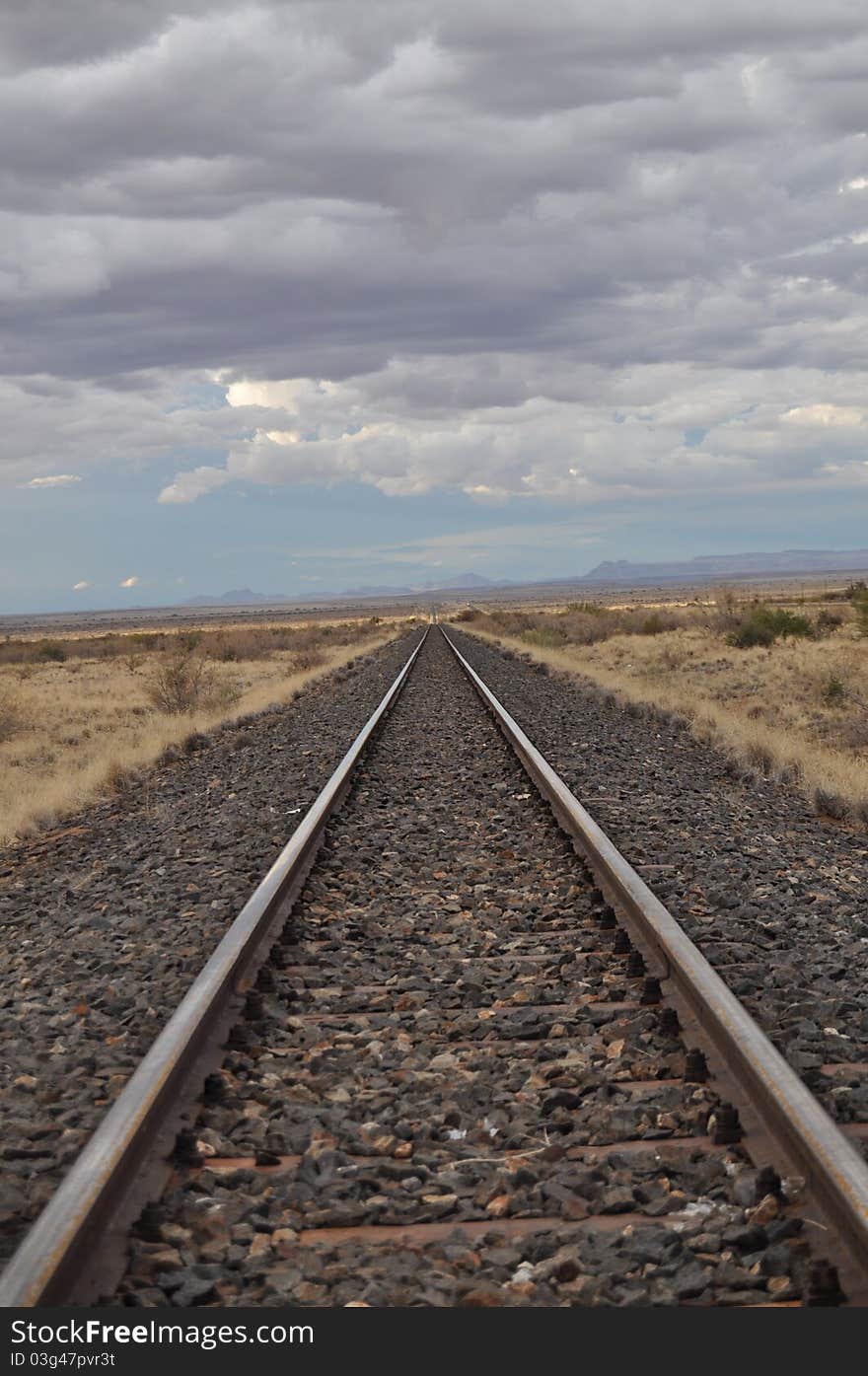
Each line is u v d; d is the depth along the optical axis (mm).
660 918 7043
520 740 16578
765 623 48781
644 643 53250
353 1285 3797
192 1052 5418
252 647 65438
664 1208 4230
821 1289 3572
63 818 16797
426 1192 4465
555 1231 4137
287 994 6883
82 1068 5809
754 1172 4336
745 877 9867
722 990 5660
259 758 19422
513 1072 5617
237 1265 3973
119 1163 4141
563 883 9438
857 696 26906
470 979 7047
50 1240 3574
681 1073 5445
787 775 17047
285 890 8789
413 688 30797
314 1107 5297
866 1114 4988
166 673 33625
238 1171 4578
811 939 7957
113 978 7551
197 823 13664
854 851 11984
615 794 13891
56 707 36781
